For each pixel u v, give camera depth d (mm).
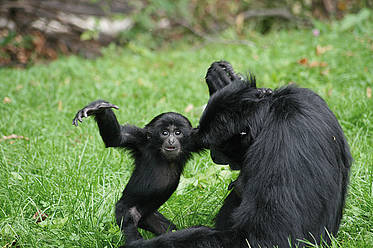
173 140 11688
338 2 39500
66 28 39000
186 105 21422
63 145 16906
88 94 23547
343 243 10477
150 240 9164
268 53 29688
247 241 8625
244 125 9297
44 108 21781
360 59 25250
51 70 29453
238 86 9547
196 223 12523
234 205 10664
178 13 41594
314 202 8766
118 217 11492
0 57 35656
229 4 41938
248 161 9062
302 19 39188
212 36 39875
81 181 13938
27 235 11398
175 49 38438
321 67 24234
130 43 37250
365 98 19406
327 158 8992
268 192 8648
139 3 40406
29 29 37594
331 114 9516
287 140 8812
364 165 14281
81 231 11602
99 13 40312
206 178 14344
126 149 11953
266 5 41125
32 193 13273
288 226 8531
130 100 22531
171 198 13508
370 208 12211
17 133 18266
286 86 9727
